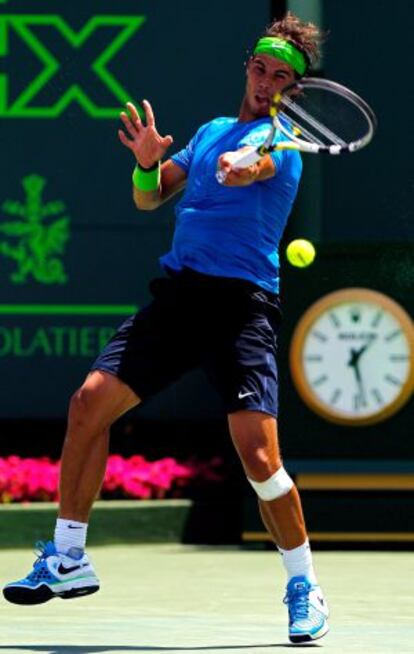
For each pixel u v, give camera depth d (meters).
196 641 18.83
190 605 23.02
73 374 34.62
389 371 30.34
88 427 17.86
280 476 18.02
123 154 34.59
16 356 34.66
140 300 34.59
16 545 30.70
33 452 34.53
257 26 34.34
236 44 34.38
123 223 34.59
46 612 21.98
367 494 30.52
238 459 33.88
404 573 27.09
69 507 18.03
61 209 34.69
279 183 18.05
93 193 34.66
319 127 18.20
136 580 26.11
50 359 34.66
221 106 34.47
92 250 34.62
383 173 34.88
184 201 18.36
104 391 17.81
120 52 34.59
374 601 23.53
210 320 18.00
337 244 30.38
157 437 34.53
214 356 18.09
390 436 30.42
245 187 17.97
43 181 34.69
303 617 18.34
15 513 30.72
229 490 33.31
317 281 30.45
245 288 17.98
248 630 20.08
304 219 33.69
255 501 30.67
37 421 34.59
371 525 30.45
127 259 34.59
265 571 27.48
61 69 34.69
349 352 30.38
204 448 34.41
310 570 18.44
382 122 34.78
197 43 34.47
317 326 30.42
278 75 18.05
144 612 22.14
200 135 18.61
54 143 34.66
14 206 34.75
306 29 18.19
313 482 30.52
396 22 34.72
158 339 17.98
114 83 34.56
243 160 17.16
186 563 28.64
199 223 18.08
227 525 31.92
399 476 30.41
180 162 18.89
